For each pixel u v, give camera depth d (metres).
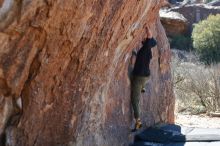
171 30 28.42
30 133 4.74
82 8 4.35
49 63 4.51
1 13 3.67
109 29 5.31
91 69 5.38
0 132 4.49
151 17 7.36
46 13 3.99
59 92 4.93
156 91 9.43
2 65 4.05
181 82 17.44
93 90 5.70
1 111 4.38
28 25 3.96
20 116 4.57
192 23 30.92
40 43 4.25
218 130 8.91
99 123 6.15
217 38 26.50
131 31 6.28
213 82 17.05
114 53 6.05
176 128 9.05
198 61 24.95
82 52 4.93
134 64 7.78
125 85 7.49
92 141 5.95
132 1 5.48
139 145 7.74
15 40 3.99
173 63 19.62
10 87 4.29
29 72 4.42
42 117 4.82
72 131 5.35
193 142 8.08
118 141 7.07
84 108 5.56
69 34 4.46
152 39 7.78
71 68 4.93
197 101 16.66
